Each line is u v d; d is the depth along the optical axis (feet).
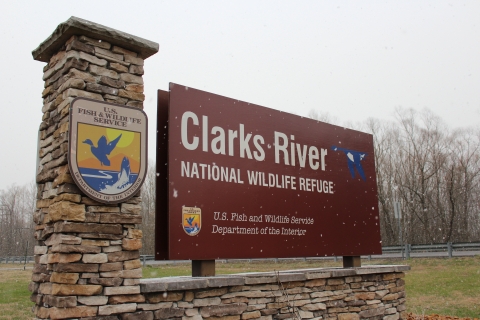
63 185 16.08
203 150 21.71
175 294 18.30
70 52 17.08
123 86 18.08
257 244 23.20
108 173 16.83
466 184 111.04
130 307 16.80
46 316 15.61
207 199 21.42
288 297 22.70
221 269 69.77
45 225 17.15
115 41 17.98
